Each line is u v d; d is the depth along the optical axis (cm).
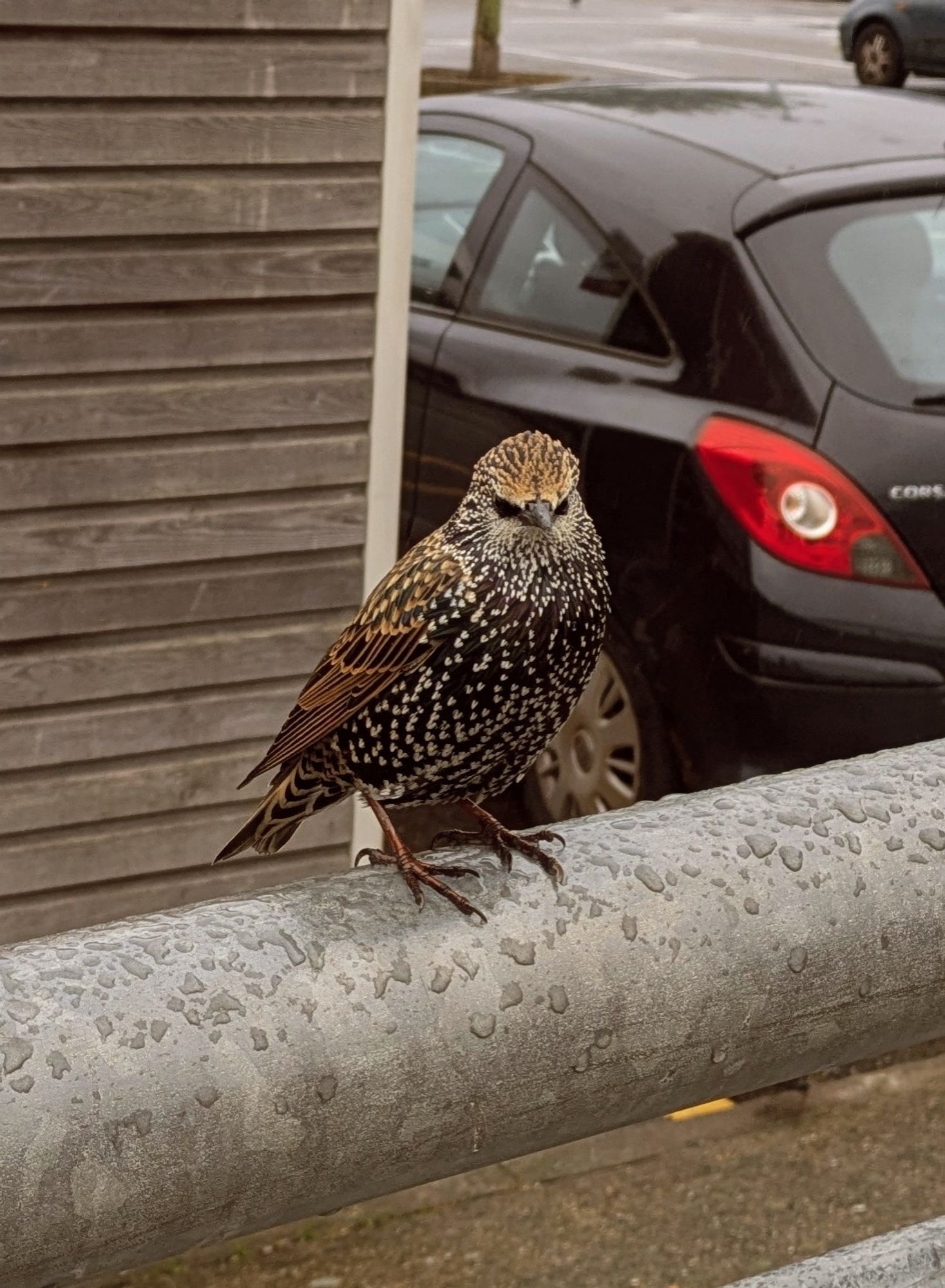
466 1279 358
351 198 393
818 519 413
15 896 414
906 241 437
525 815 516
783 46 2667
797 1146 404
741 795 97
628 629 450
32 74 362
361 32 382
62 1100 73
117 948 79
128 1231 75
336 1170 81
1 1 354
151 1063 75
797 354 421
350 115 387
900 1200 387
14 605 395
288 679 422
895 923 94
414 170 397
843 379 418
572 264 487
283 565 414
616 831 93
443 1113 84
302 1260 362
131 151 374
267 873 436
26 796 408
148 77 370
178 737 416
